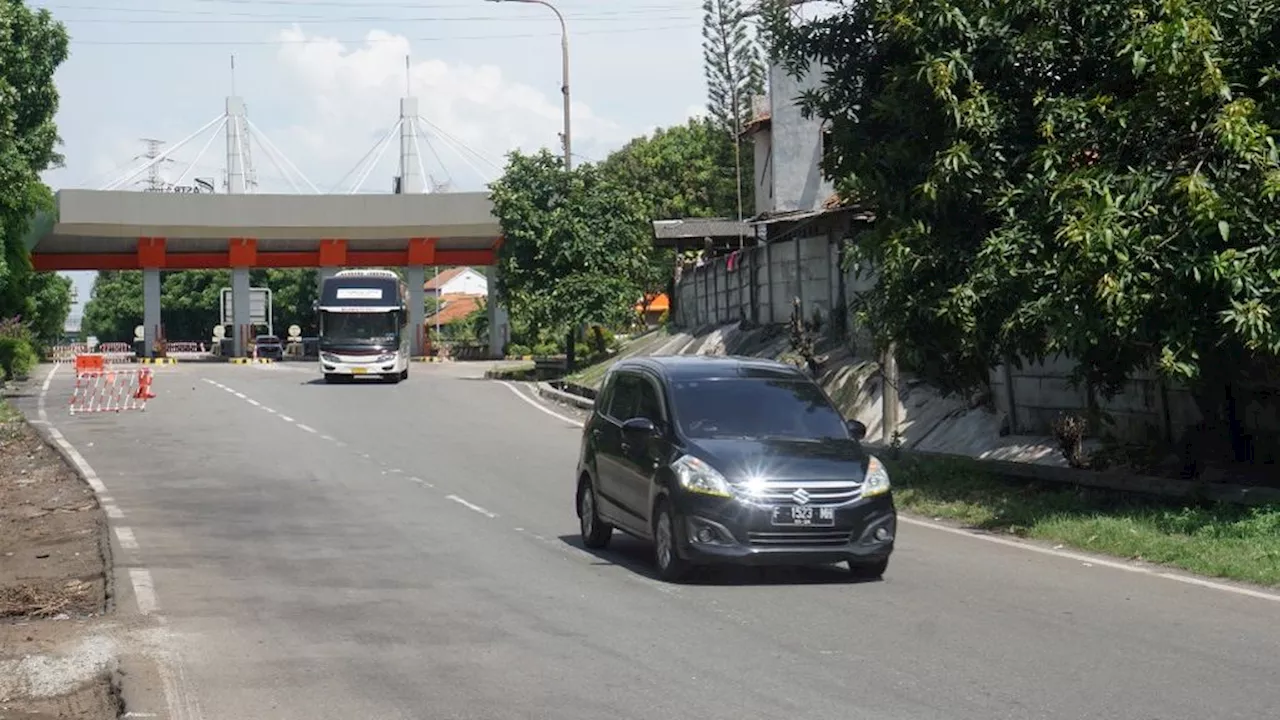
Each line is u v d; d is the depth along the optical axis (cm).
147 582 1176
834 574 1204
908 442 2184
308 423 2967
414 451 2412
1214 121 1278
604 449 1341
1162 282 1278
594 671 834
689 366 1305
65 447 2509
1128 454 1672
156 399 3706
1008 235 1427
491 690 789
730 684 795
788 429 1217
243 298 6738
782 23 1788
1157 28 1297
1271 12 1309
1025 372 1992
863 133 1728
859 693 769
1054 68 1522
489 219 6600
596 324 4419
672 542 1146
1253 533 1255
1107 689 772
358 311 4403
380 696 777
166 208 6312
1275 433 1548
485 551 1360
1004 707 735
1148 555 1262
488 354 7162
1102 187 1319
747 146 6338
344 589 1141
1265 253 1225
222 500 1781
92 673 847
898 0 1548
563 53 4178
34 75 3556
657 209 6506
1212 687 775
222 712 747
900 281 1587
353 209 6575
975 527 1514
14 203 3369
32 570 1298
